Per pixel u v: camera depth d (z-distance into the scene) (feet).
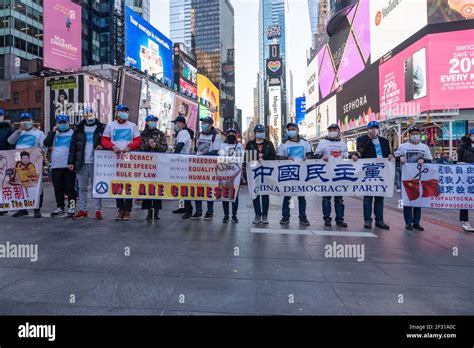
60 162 21.59
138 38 116.26
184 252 13.83
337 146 21.02
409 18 80.64
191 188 20.97
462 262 12.96
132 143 20.81
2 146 22.38
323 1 202.90
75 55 103.91
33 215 22.62
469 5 70.23
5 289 9.75
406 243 16.01
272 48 366.84
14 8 161.79
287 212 20.97
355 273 11.57
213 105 232.73
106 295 9.39
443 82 72.18
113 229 18.12
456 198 19.51
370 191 20.13
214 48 529.45
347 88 122.52
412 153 20.13
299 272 11.59
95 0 208.95
